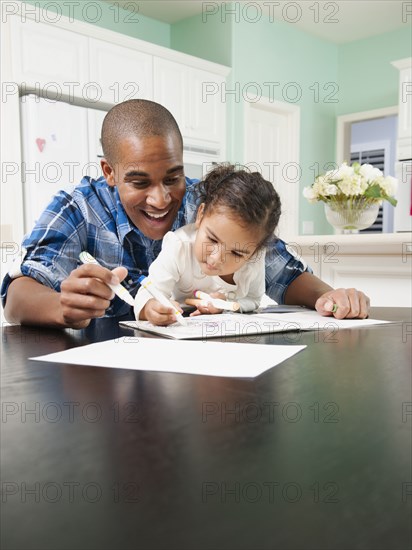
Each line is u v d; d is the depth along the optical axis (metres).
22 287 0.87
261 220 1.03
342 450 0.27
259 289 1.21
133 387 0.41
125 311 1.14
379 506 0.21
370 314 1.00
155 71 3.29
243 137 3.84
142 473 0.25
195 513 0.21
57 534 0.19
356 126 6.11
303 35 4.27
